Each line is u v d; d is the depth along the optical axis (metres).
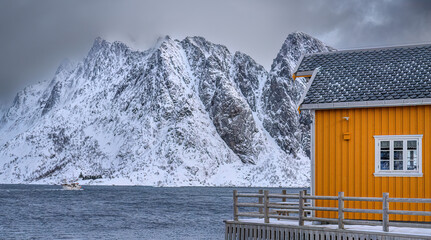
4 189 196.88
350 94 25.56
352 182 24.98
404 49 27.88
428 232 20.48
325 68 28.19
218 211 85.81
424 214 19.84
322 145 25.83
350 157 25.12
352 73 27.11
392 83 25.36
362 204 24.64
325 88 26.59
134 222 64.88
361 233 20.69
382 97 24.48
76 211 84.88
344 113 25.48
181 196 147.00
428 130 23.67
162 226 59.59
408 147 24.08
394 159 24.31
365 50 28.73
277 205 23.66
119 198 132.25
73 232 53.41
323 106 25.59
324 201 25.38
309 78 29.31
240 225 24.45
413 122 24.00
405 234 19.67
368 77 26.36
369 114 24.92
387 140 24.44
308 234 22.05
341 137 25.42
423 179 23.61
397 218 23.97
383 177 24.38
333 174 25.42
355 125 25.16
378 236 20.27
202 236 49.56
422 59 26.59
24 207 94.38
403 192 23.94
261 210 27.06
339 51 29.22
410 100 23.75
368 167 24.73
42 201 115.81
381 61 27.36
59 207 95.19
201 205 103.25
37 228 57.25
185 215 76.62
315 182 25.81
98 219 69.38
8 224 61.47
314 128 26.05
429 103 23.41
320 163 25.78
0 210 85.25
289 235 22.69
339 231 21.23
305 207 22.52
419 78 25.11
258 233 23.80
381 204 24.23
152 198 133.38
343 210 21.48
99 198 131.50
